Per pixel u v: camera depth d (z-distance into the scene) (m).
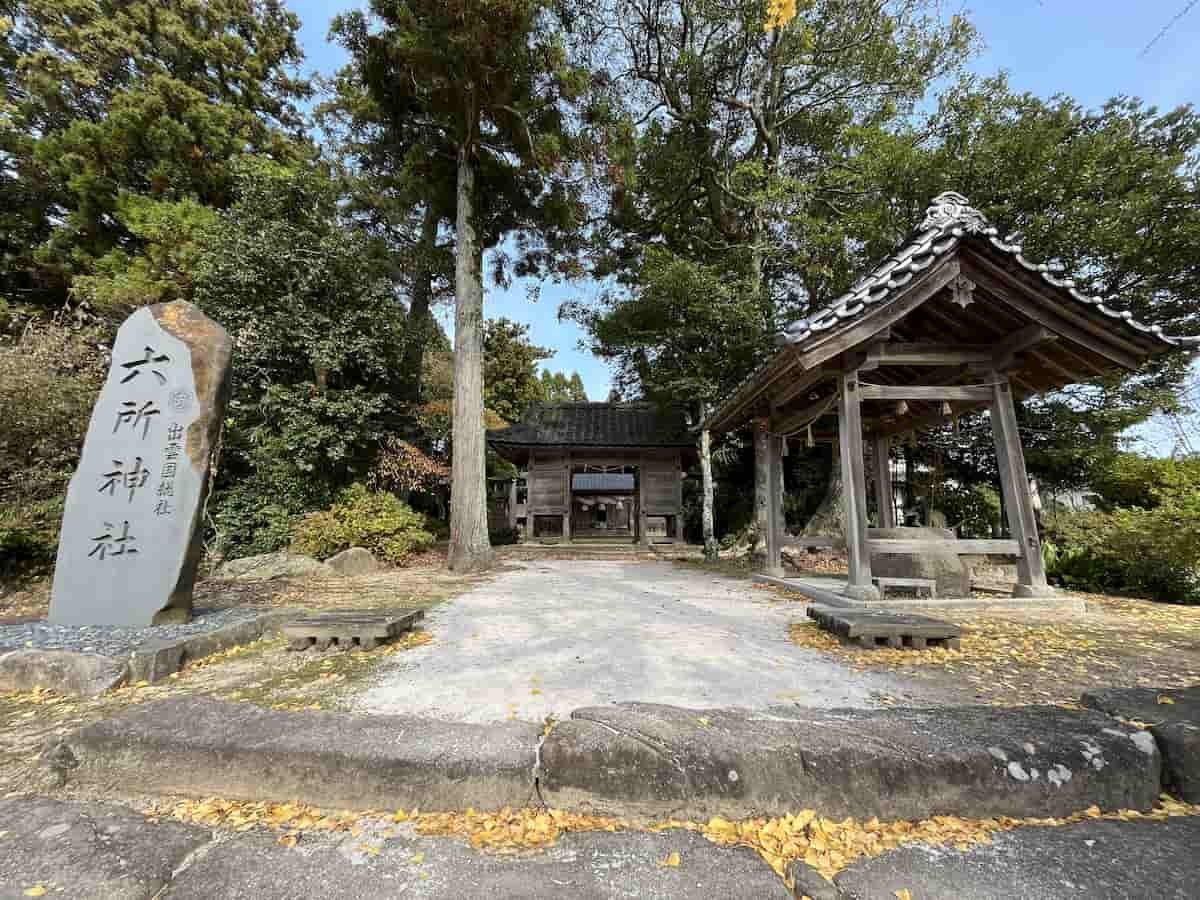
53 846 1.65
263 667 3.36
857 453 5.16
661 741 1.92
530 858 1.63
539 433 13.95
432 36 7.77
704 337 10.20
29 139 10.66
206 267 8.79
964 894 1.45
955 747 1.90
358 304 10.04
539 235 11.51
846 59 10.45
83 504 4.15
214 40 12.21
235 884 1.50
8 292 11.54
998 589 5.99
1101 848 1.65
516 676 3.04
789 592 6.22
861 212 9.51
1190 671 3.03
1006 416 5.24
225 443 9.02
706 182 12.10
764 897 1.45
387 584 7.10
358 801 1.89
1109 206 7.25
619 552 12.68
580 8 10.56
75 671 3.02
